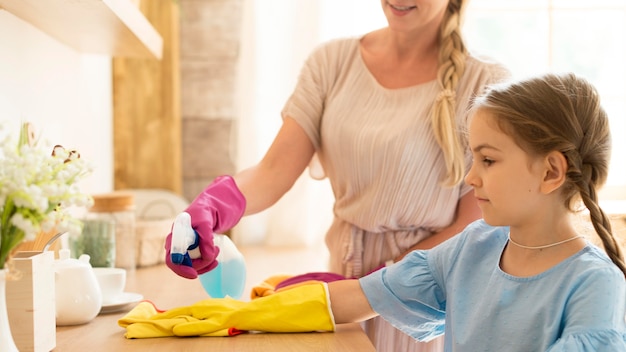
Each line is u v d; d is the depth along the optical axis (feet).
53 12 5.90
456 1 5.48
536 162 3.92
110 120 11.34
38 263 3.94
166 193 11.46
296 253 10.32
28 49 6.41
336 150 5.42
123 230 6.98
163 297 5.83
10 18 5.89
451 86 5.20
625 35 10.57
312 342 4.28
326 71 5.64
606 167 4.10
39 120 6.79
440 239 5.39
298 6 11.08
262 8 11.12
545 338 3.79
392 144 5.18
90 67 9.34
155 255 7.55
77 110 8.46
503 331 4.02
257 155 11.21
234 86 12.12
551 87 3.98
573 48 10.64
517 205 3.97
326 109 5.55
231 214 5.05
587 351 3.50
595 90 4.12
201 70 12.07
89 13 5.88
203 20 12.01
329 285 4.66
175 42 11.90
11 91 5.91
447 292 4.47
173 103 11.95
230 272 5.20
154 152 11.97
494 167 3.99
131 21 6.50
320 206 11.10
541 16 10.66
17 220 3.18
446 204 5.33
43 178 3.33
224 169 12.19
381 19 10.98
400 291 4.54
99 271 5.51
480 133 4.02
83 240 6.56
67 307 4.69
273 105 11.21
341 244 5.55
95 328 4.68
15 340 3.85
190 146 12.11
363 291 4.58
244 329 4.48
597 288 3.63
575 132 3.92
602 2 10.57
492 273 4.23
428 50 5.49
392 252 5.43
